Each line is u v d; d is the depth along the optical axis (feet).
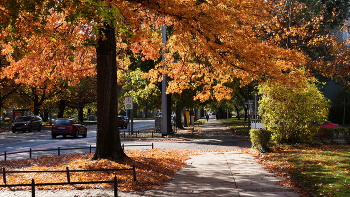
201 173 42.34
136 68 116.16
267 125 72.02
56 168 42.32
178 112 159.84
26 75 57.06
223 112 362.74
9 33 34.96
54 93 193.98
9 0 27.04
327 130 72.49
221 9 42.93
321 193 29.14
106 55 46.80
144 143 86.69
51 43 51.60
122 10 40.37
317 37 94.89
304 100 68.03
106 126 46.75
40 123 151.43
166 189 33.47
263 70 46.93
